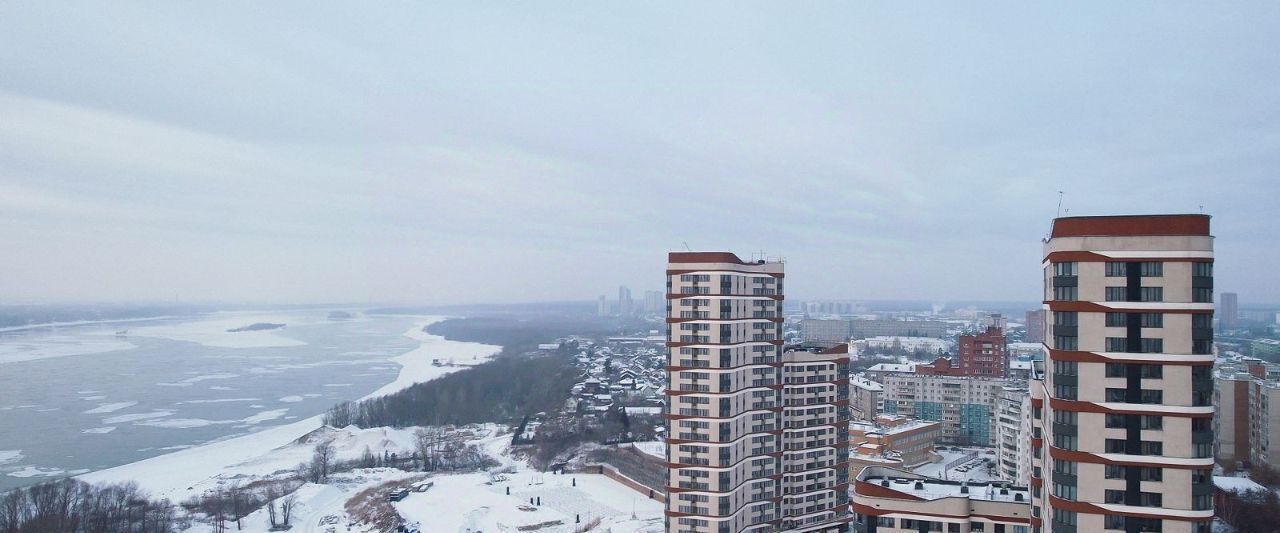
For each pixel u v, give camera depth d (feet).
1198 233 355.77
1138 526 362.33
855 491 516.32
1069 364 375.86
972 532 474.49
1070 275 376.89
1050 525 394.73
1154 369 360.89
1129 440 364.38
